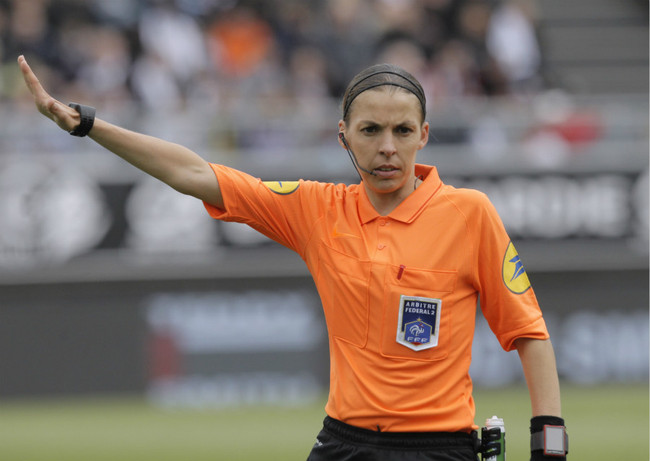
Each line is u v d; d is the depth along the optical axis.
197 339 40.25
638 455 29.67
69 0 45.59
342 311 12.53
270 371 40.50
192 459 29.45
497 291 12.51
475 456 12.48
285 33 47.69
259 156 40.97
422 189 12.58
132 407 38.62
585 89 58.25
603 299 42.88
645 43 60.62
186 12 46.94
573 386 42.31
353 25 47.75
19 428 34.50
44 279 39.50
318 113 42.12
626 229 42.97
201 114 40.72
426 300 12.24
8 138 39.56
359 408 12.27
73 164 39.97
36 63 44.03
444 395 12.23
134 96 44.59
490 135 42.47
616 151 43.06
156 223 40.50
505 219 42.44
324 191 13.02
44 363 39.47
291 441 32.00
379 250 12.43
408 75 12.25
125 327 39.97
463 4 49.19
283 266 40.88
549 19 60.72
